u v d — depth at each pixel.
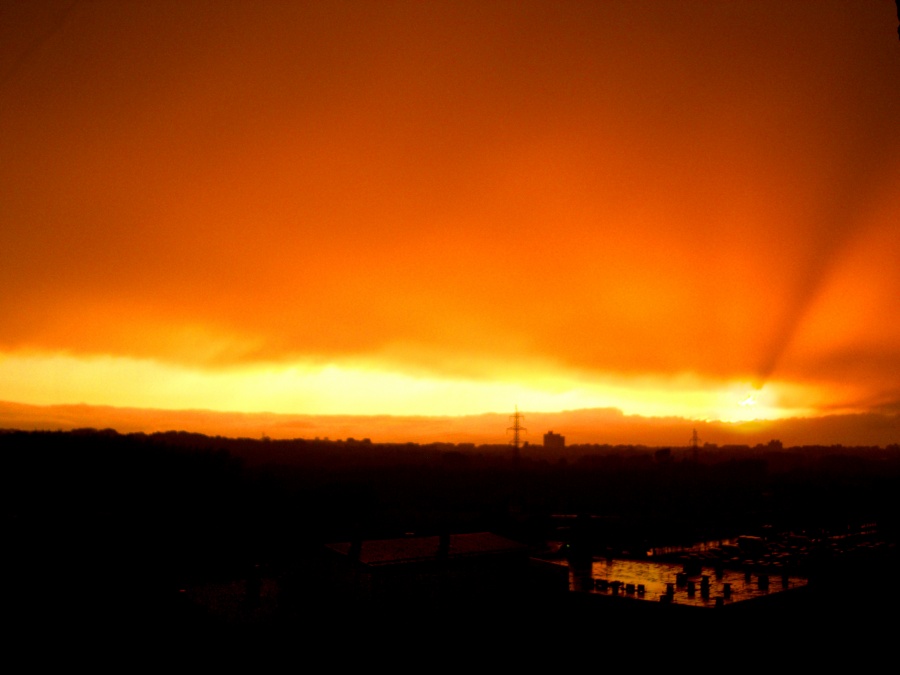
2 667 25.97
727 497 105.69
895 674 27.98
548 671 27.59
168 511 66.75
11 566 42.06
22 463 80.00
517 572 36.25
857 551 58.38
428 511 77.69
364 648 28.89
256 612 32.22
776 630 33.00
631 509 91.44
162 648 28.12
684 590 38.38
